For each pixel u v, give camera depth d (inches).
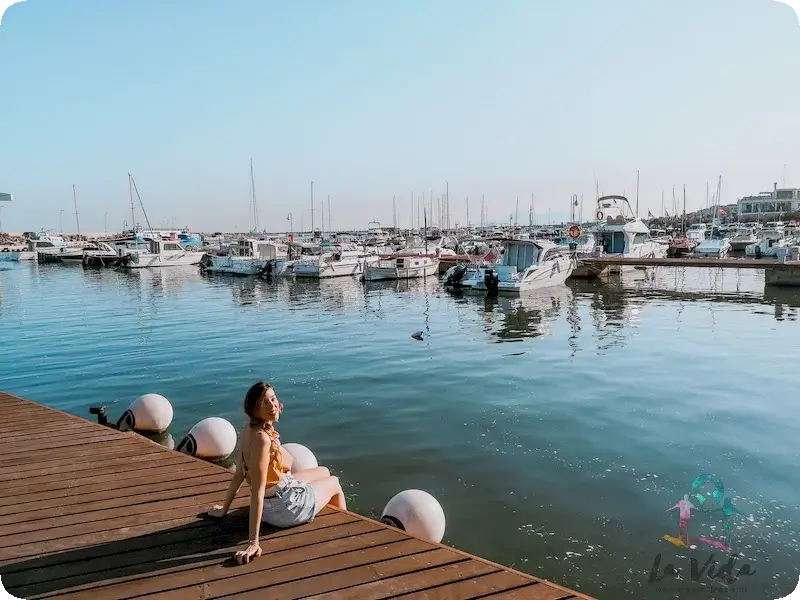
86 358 682.2
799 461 342.6
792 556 244.2
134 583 165.2
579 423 416.8
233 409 469.4
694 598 217.2
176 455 283.3
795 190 4783.5
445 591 160.7
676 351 659.4
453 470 336.8
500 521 276.4
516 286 1246.9
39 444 302.2
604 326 846.5
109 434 321.4
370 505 295.1
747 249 2041.1
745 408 444.8
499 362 621.0
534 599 157.1
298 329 872.9
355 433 402.3
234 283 1691.7
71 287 1615.4
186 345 756.0
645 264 1448.1
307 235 3727.9
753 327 815.1
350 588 161.8
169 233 3233.3
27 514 213.8
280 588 161.8
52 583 165.8
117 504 222.2
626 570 235.5
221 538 192.4
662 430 399.5
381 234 3754.9
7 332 879.7
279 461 195.8
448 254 2055.9
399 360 642.2
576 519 277.4
